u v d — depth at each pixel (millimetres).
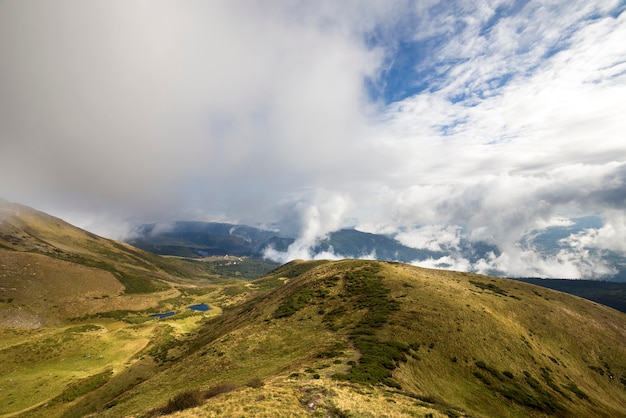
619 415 50719
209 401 29547
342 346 50844
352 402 27328
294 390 30734
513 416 40031
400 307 69375
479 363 51656
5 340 128625
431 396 34344
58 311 173875
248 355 57281
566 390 52875
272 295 140750
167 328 133000
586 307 101562
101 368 90688
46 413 65062
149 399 49719
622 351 77250
